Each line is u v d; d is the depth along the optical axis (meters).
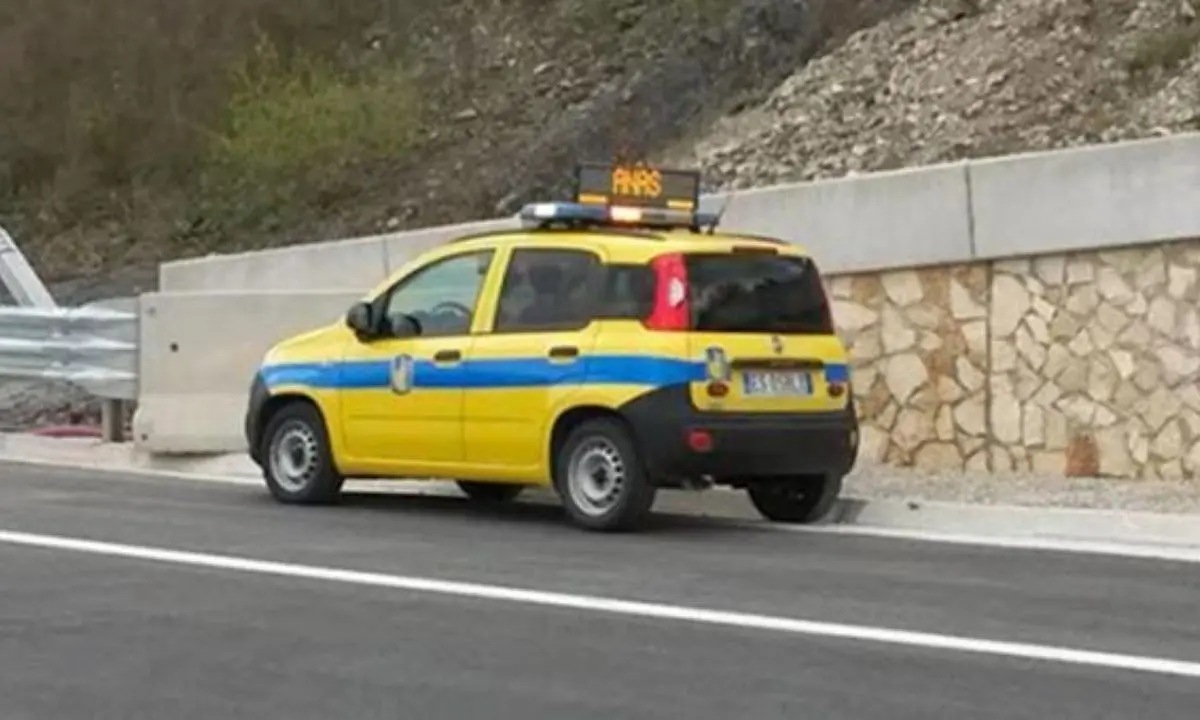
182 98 41.88
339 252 27.64
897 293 22.34
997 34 31.17
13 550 16.59
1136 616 13.66
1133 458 20.70
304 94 40.12
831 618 13.53
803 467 18.38
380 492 21.91
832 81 32.78
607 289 18.30
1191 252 20.38
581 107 36.94
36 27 44.75
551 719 10.70
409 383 19.41
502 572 15.56
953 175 21.84
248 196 38.75
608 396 17.95
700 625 13.28
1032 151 27.33
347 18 42.50
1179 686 11.40
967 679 11.60
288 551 16.67
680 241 18.23
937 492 20.08
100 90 43.03
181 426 24.44
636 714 10.79
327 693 11.34
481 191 35.62
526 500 21.19
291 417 20.38
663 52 37.09
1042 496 19.61
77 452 25.45
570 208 18.98
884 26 33.62
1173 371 20.47
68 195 41.16
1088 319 21.03
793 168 30.72
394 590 14.67
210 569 15.64
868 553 16.88
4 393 29.05
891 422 22.36
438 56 40.62
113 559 16.12
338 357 20.05
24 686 11.55
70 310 25.48
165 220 39.34
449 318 19.41
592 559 16.34
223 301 24.80
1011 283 21.53
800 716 10.72
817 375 18.59
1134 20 29.86
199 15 43.50
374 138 38.47
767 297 18.47
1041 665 11.98
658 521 19.28
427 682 11.59
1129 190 20.64
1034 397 21.39
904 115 30.67
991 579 15.34
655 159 33.94
